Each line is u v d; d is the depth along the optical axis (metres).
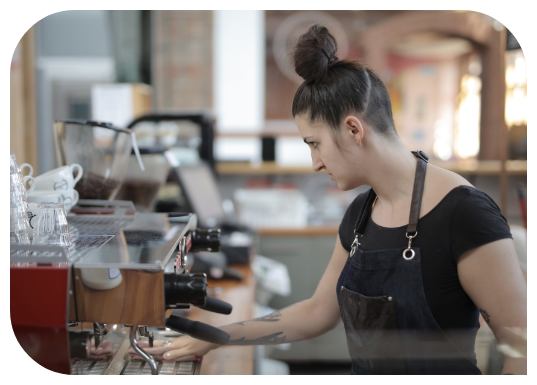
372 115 1.05
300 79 1.13
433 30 5.57
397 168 1.08
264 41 5.47
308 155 5.47
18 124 2.90
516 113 1.97
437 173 1.07
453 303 1.03
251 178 4.18
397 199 1.10
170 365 1.07
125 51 5.02
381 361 1.09
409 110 5.92
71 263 0.82
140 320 0.83
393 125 1.10
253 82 5.50
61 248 0.83
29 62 2.99
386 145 1.07
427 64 5.83
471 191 1.02
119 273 0.82
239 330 1.20
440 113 5.92
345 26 5.58
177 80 5.27
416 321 1.05
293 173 4.09
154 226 1.17
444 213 1.02
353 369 1.16
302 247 3.42
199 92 5.30
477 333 1.08
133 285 0.82
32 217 1.03
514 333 0.95
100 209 1.33
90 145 1.31
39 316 0.82
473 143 5.73
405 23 5.58
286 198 3.56
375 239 1.12
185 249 1.12
